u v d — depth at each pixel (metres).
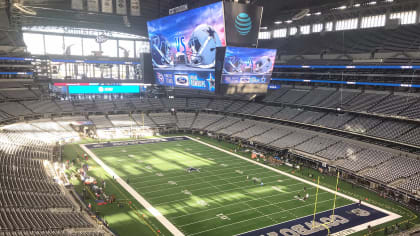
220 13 45.94
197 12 49.75
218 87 49.50
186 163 48.50
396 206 34.66
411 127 45.78
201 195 36.09
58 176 39.44
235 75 49.16
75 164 46.12
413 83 48.78
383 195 37.38
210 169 45.81
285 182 41.25
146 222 29.48
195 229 28.39
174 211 31.92
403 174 39.06
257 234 27.70
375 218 31.47
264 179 42.12
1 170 34.62
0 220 23.55
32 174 36.81
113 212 31.41
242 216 31.12
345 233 28.22
